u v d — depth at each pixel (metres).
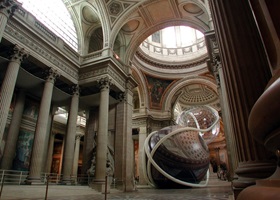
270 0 1.30
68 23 16.84
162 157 15.38
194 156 15.87
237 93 3.10
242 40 3.27
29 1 13.72
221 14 3.66
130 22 17.42
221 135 40.75
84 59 15.95
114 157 14.69
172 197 8.06
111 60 14.57
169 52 30.44
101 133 12.77
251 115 1.21
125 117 15.66
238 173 2.85
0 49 11.05
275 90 0.89
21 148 13.67
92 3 15.93
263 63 3.09
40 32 12.55
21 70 12.16
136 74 26.50
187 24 16.83
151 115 26.78
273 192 0.91
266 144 1.25
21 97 14.04
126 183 13.54
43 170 14.66
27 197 7.61
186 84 28.91
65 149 13.18
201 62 28.27
